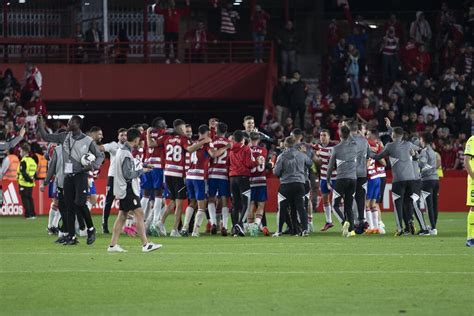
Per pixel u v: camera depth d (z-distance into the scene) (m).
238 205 54.91
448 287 32.91
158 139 54.88
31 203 75.88
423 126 89.62
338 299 30.67
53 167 50.47
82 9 102.81
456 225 64.50
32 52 101.94
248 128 55.47
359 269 37.44
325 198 59.25
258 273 36.41
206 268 37.91
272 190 81.81
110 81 98.06
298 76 93.94
